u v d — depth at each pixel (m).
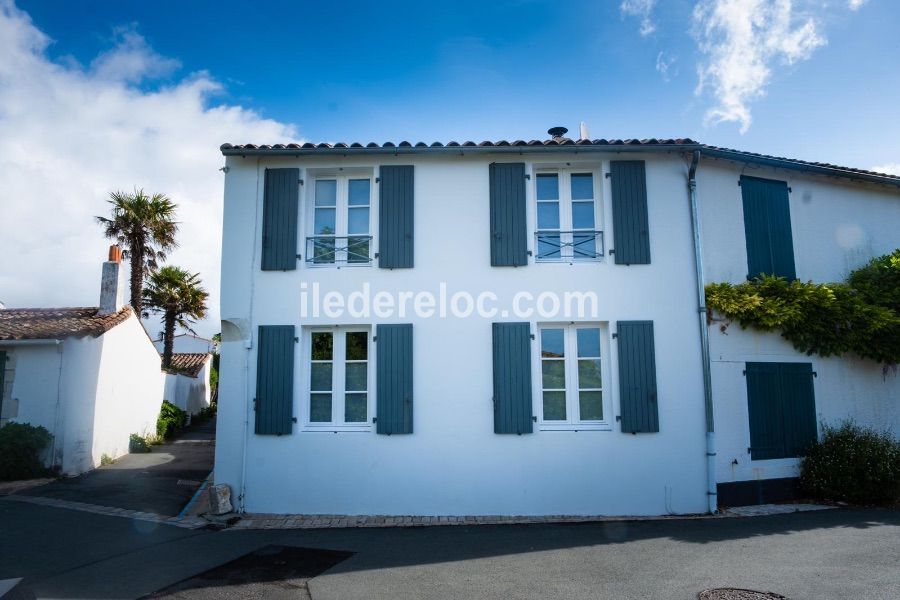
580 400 8.73
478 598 4.91
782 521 7.70
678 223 9.02
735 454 8.75
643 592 4.99
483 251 8.94
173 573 5.61
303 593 5.05
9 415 11.33
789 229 10.06
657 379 8.63
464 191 9.08
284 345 8.73
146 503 9.06
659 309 8.80
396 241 8.93
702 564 5.78
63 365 11.59
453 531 7.48
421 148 8.88
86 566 5.82
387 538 7.10
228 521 7.93
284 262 8.91
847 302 9.19
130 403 15.30
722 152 9.21
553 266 8.90
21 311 14.45
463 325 8.78
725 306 8.78
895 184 10.81
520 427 8.47
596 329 8.91
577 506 8.40
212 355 33.72
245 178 9.14
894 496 8.71
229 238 9.02
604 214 9.04
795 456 9.09
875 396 9.63
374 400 8.67
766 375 9.09
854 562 5.72
